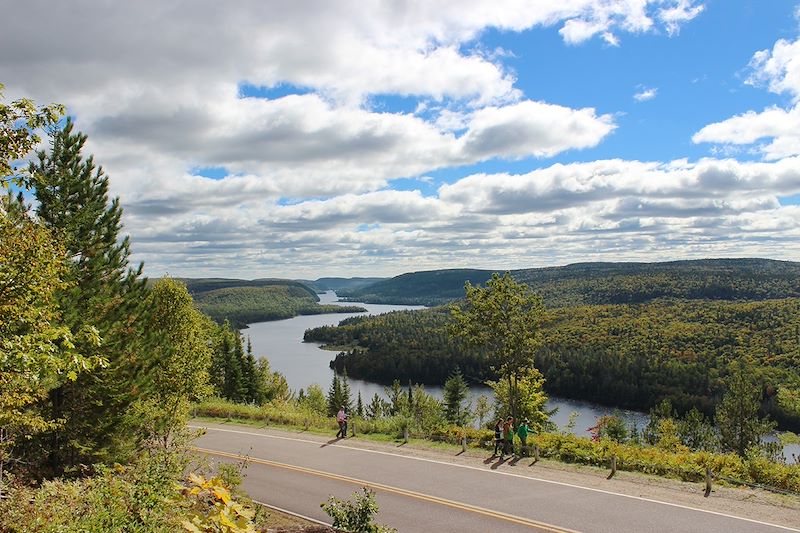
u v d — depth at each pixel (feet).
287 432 85.66
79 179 54.13
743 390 167.63
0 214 25.99
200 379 71.26
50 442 53.83
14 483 35.32
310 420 94.17
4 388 27.02
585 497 47.06
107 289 56.03
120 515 22.79
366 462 63.31
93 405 55.47
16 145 25.45
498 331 88.74
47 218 51.75
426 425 88.58
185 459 41.50
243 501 37.96
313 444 75.25
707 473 47.73
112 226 56.75
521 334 88.17
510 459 61.67
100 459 56.70
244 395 203.51
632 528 39.65
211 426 93.86
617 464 56.90
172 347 66.44
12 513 23.09
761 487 48.19
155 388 65.41
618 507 44.16
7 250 25.80
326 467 61.67
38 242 27.32
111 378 54.60
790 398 175.73
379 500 48.67
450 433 73.97
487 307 88.33
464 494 49.39
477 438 71.87
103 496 24.57
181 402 69.72
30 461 51.39
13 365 26.02
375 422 88.53
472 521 42.68
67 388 53.52
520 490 49.88
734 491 47.32
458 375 188.44
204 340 77.25
